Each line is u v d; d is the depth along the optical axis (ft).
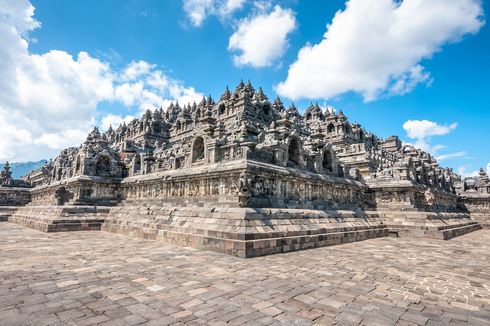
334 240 76.43
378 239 91.30
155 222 79.56
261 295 32.68
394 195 109.81
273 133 83.10
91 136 137.08
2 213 153.38
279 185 76.54
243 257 52.80
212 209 66.74
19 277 38.29
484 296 34.40
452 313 29.04
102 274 40.32
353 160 141.69
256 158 72.23
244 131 80.07
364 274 43.57
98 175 118.01
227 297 31.76
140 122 211.82
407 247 73.97
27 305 28.45
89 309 27.71
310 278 40.45
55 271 41.68
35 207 128.67
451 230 105.40
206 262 48.70
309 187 87.66
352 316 27.63
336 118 201.36
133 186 113.70
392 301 32.09
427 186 123.75
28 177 217.77
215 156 78.13
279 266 47.24
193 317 26.37
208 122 92.38
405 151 165.48
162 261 49.08
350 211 97.66
